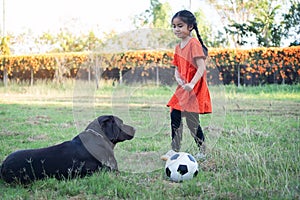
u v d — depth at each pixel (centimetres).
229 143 510
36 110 1027
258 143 544
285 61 1545
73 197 335
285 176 377
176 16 467
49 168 373
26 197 331
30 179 369
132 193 338
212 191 342
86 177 382
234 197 323
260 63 1569
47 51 2131
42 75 1673
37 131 690
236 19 2058
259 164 414
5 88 1644
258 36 1914
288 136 594
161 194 334
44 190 347
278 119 787
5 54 1966
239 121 762
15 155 377
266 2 1977
